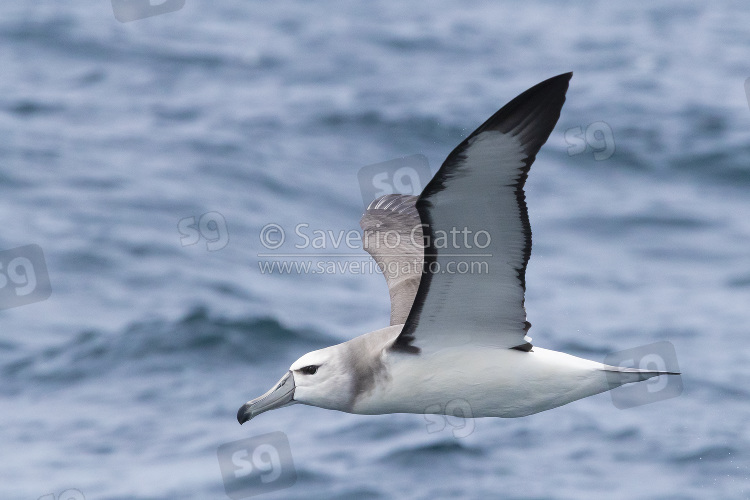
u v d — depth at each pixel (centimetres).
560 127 3650
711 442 1612
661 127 3622
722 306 2291
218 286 2252
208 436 1638
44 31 4388
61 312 2092
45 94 3747
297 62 4406
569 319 2206
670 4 6200
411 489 1466
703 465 1547
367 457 1552
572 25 5541
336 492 1453
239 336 1986
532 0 6238
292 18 5325
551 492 1462
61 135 3303
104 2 5019
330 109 3697
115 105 3684
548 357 988
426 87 4091
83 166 3003
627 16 5841
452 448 1559
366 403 1008
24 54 4178
